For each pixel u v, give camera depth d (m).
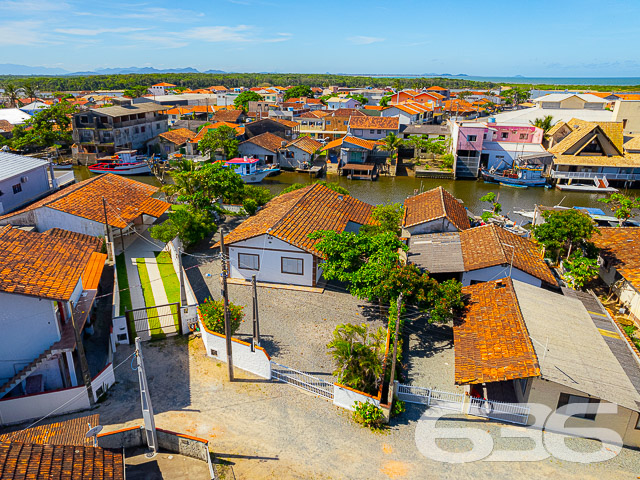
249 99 143.12
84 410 21.44
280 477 18.16
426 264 33.03
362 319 29.88
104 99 149.12
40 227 39.34
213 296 32.34
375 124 97.31
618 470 18.91
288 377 23.94
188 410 21.66
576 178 72.75
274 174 82.81
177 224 38.34
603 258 36.38
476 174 79.25
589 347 22.92
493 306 26.66
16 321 20.95
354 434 20.52
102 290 30.70
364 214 44.28
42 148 91.38
